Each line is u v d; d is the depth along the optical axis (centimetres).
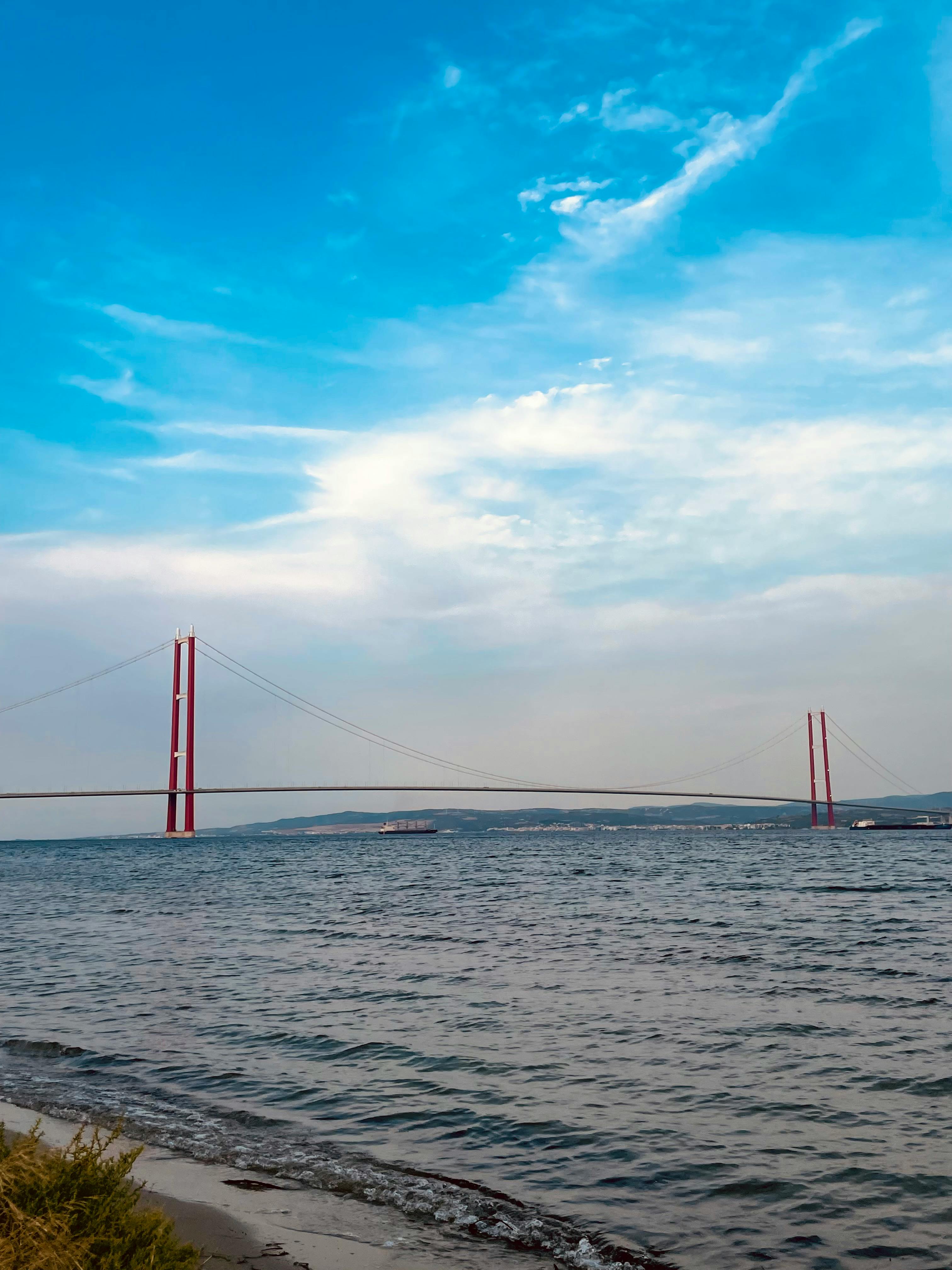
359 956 1755
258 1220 589
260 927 2331
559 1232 577
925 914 2362
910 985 1341
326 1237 566
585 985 1380
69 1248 402
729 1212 603
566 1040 1048
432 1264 529
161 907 3086
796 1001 1240
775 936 1917
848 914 2395
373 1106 832
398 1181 660
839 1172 662
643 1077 902
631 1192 636
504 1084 886
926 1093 834
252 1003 1308
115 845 16212
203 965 1688
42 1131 771
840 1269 526
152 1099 875
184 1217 594
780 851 8069
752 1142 725
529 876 4578
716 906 2697
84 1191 461
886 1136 730
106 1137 764
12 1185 440
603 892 3344
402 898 3228
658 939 1914
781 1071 914
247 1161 702
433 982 1438
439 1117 799
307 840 16950
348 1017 1191
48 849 13838
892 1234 568
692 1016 1157
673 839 14175
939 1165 670
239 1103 853
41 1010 1309
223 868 6169
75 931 2344
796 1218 593
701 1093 851
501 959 1666
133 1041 1099
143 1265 414
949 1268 525
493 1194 636
